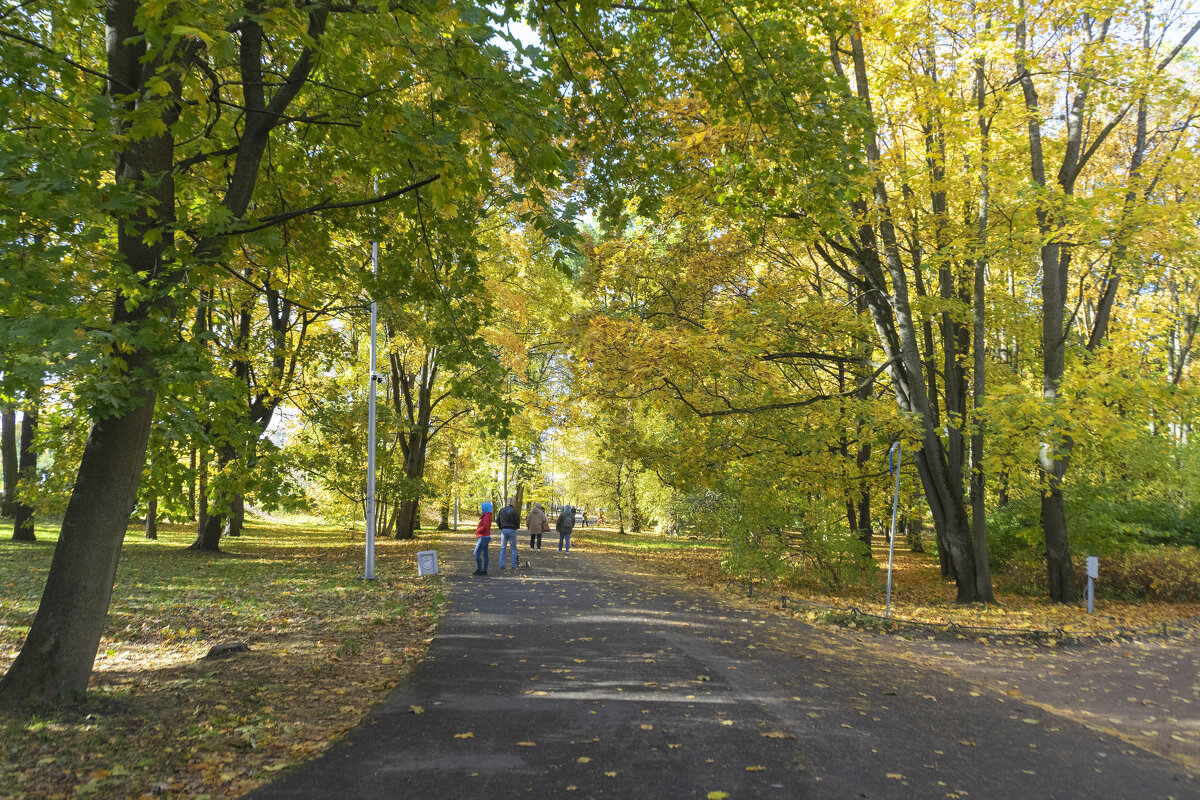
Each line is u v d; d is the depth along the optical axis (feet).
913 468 61.93
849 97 28.60
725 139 35.37
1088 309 83.66
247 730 17.70
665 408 58.39
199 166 27.63
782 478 55.88
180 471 32.37
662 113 39.75
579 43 28.43
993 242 47.98
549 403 68.08
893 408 49.90
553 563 69.26
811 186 28.55
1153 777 16.62
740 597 48.03
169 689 20.95
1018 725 20.61
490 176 22.84
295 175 29.04
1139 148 55.98
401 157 23.91
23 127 20.29
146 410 20.02
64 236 16.92
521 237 78.02
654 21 29.76
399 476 78.02
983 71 50.29
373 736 17.75
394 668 25.14
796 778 15.65
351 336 89.71
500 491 147.84
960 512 51.01
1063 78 51.08
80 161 16.44
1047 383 52.19
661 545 107.34
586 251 61.82
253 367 58.08
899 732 19.34
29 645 18.79
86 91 23.85
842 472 58.75
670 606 42.14
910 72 47.14
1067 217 45.62
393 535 115.14
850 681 25.23
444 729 18.43
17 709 17.79
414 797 14.07
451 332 31.96
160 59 20.03
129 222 18.62
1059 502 52.37
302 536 115.14
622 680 24.03
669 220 55.77
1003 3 44.88
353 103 23.58
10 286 15.30
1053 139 59.26
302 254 31.04
